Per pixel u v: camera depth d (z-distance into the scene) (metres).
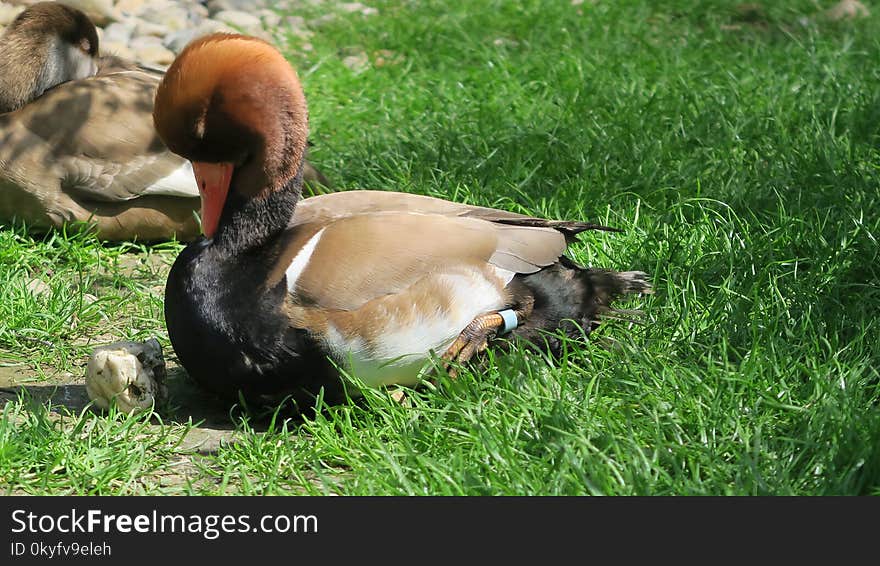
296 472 5.09
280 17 12.45
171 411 5.73
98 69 8.48
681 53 11.11
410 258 5.46
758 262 7.00
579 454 4.90
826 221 7.42
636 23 12.16
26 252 7.50
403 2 12.83
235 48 5.48
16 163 7.54
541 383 5.60
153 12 12.14
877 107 9.46
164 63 11.30
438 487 4.85
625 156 8.77
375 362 5.45
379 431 5.34
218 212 5.56
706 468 4.93
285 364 5.42
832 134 8.83
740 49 11.56
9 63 7.92
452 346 5.58
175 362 6.33
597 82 10.20
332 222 5.60
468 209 5.98
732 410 5.30
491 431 5.14
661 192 8.13
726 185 8.22
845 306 6.50
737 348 6.05
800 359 5.95
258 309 5.39
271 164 5.49
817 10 12.87
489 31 11.96
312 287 5.37
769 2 12.91
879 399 5.59
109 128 7.67
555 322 5.90
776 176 8.30
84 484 4.96
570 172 8.67
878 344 5.88
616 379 5.61
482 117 9.65
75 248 7.59
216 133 5.49
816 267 6.89
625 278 6.11
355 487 4.91
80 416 5.65
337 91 10.45
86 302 6.99
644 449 5.11
